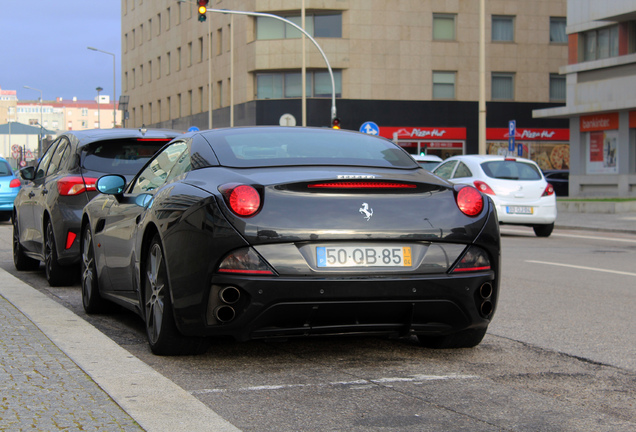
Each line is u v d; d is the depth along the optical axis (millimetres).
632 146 34031
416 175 5121
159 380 4281
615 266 11211
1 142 111312
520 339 5898
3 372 4371
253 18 47312
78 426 3451
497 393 4316
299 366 4930
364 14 46000
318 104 45875
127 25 76312
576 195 36531
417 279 4645
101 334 5477
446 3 46938
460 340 5418
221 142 5438
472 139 47531
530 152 48344
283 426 3682
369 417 3836
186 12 59938
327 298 4527
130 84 75812
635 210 26734
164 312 4977
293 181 4660
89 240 7008
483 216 4953
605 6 34250
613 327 6426
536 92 48250
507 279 9648
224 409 3959
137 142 8680
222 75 52844
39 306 6648
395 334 4914
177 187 5086
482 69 26172
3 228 18578
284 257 4512
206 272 4559
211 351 5340
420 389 4383
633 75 33531
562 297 8141
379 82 46375
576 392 4367
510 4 47688
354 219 4625
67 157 8781
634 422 3809
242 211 4535
